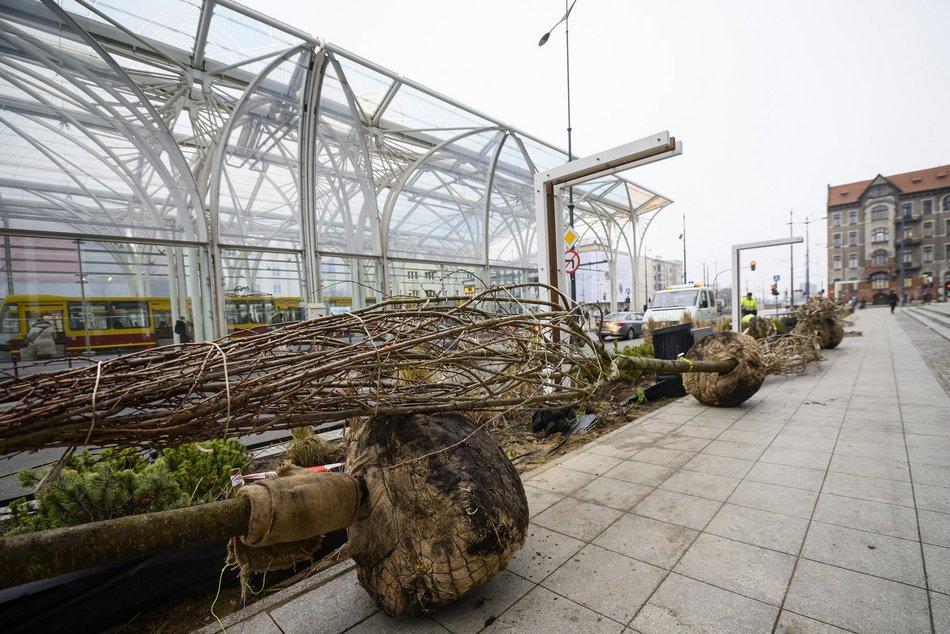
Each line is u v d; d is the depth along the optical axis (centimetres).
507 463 236
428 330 238
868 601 208
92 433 149
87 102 831
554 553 266
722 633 192
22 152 798
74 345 821
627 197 2664
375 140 1473
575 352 340
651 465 407
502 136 1593
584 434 534
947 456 385
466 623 209
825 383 743
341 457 407
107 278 866
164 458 304
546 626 203
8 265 768
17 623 204
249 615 226
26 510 258
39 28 762
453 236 1739
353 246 1294
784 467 381
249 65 1054
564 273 666
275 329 213
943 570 228
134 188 905
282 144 1143
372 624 214
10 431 137
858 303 5953
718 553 255
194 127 1222
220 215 1084
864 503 306
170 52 992
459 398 241
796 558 246
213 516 164
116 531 141
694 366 517
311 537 206
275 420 188
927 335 1518
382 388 232
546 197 649
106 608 222
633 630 197
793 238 1048
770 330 1340
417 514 201
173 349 183
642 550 263
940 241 6303
